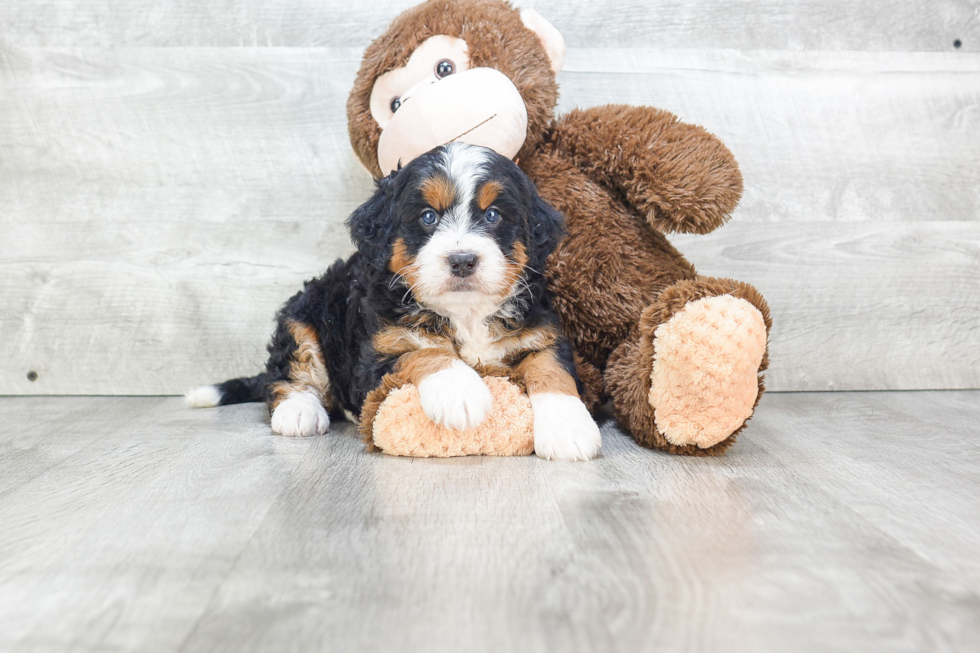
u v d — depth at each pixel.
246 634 1.07
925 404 2.67
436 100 2.10
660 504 1.57
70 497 1.66
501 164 1.97
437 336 2.04
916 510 1.54
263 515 1.52
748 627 1.07
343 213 2.92
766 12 2.88
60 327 2.95
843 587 1.19
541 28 2.41
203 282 2.93
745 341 1.84
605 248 2.23
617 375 2.11
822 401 2.74
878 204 2.94
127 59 2.86
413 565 1.28
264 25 2.85
